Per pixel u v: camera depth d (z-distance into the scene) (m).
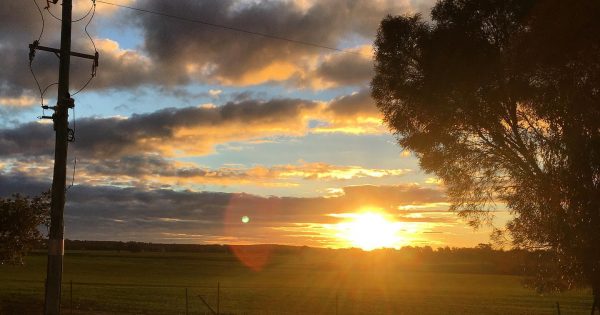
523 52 17.78
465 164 20.45
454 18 19.97
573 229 16.84
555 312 48.59
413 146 21.41
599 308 18.03
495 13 19.38
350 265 148.12
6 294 44.62
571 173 16.64
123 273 100.44
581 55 16.84
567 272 17.69
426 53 20.19
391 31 21.41
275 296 56.53
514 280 105.12
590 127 16.67
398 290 72.81
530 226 17.91
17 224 28.09
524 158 19.33
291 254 193.75
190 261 147.75
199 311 37.53
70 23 15.52
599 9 16.33
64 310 34.28
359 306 48.50
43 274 85.75
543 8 17.20
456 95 19.61
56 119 15.16
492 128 19.62
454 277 113.00
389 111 22.25
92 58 15.81
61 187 15.04
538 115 17.91
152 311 35.84
